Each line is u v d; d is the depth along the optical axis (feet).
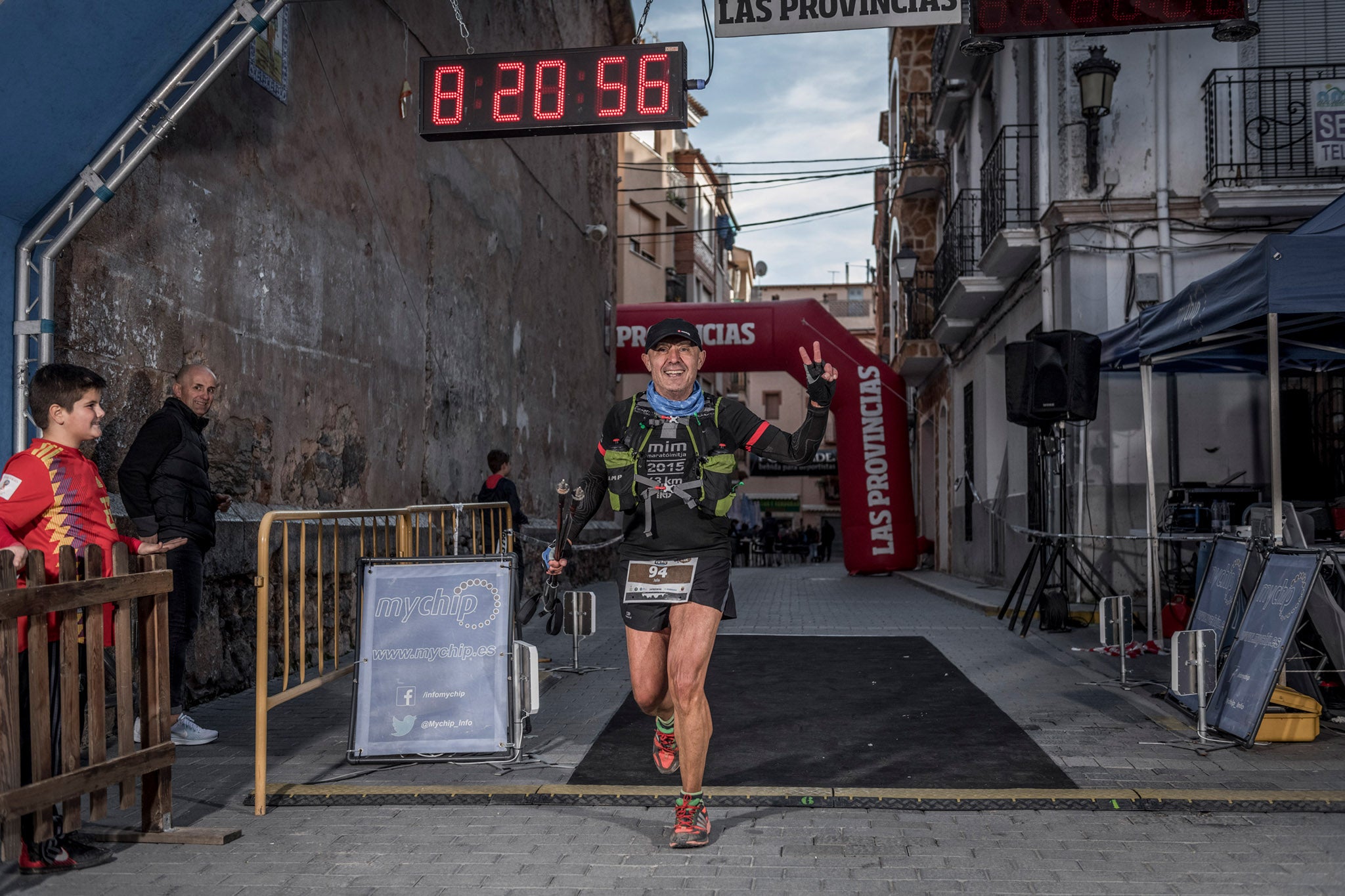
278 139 25.02
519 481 44.34
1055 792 14.33
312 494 26.37
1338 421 34.53
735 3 21.80
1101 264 36.96
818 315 64.49
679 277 116.98
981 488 55.26
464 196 37.86
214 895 10.90
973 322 55.31
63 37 15.55
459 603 16.05
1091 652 27.73
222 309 22.58
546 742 17.66
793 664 26.22
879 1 21.88
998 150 43.91
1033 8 21.90
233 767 16.22
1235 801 13.82
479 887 11.06
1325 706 19.74
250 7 18.21
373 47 30.37
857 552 64.90
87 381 13.21
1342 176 35.45
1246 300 20.35
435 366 34.78
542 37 48.03
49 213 17.78
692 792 12.26
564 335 52.42
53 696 11.68
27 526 12.84
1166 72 37.11
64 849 11.86
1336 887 10.86
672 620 12.45
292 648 24.68
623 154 95.71
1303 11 36.96
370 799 14.42
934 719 19.56
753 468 167.84
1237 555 20.22
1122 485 35.83
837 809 13.94
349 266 28.60
